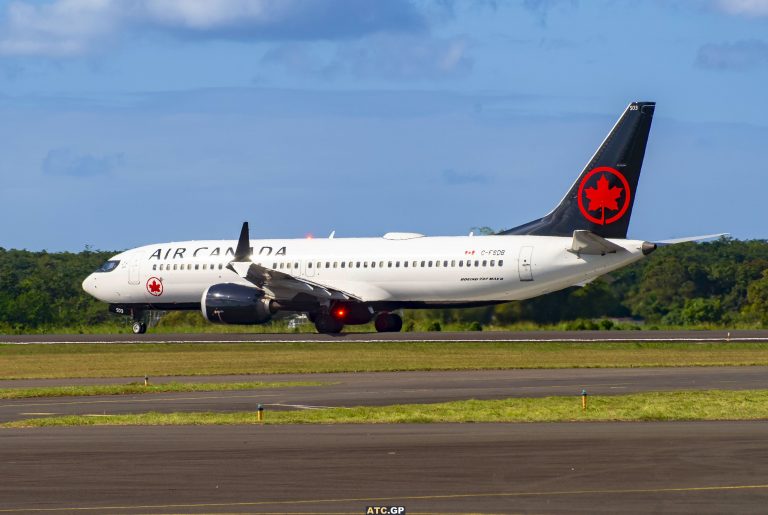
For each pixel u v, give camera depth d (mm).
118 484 39188
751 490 37094
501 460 42531
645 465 41219
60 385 78375
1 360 104562
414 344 106625
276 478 39812
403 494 37125
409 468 41250
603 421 53062
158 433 50750
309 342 112188
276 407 61281
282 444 46938
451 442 46844
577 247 112500
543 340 107938
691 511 34469
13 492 38156
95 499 37062
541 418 54062
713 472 39938
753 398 61031
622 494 36688
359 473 40469
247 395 68250
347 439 48094
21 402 66625
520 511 34719
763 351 96250
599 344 103312
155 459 43750
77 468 42094
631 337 111875
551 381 74188
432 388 70750
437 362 90875
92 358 104562
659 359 90812
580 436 48062
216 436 49500
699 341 104562
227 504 36156
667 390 66938
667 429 49969
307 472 40781
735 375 77062
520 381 74500
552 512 34562
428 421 53719
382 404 62125
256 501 36469
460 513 34594
